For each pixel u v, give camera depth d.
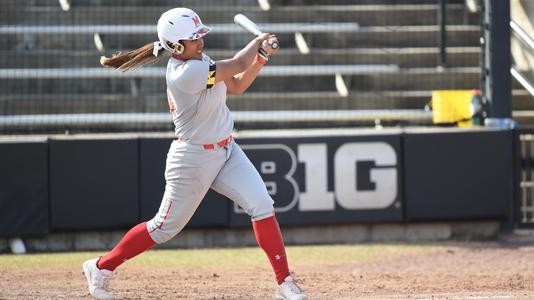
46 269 28.97
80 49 47.88
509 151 35.38
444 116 38.78
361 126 42.78
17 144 33.38
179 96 18.16
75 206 33.69
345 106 44.84
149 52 19.08
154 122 42.47
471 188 35.19
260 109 44.66
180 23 17.94
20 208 33.47
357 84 46.66
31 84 45.53
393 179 34.94
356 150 34.78
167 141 33.94
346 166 34.72
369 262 30.56
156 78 46.09
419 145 34.94
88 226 33.78
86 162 33.69
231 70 18.06
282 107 44.81
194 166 18.73
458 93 38.81
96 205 33.78
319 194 34.66
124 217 33.88
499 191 35.34
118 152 33.78
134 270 28.58
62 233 34.09
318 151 34.62
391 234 35.75
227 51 47.03
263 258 31.70
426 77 46.25
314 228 35.31
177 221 19.41
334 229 35.44
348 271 28.41
